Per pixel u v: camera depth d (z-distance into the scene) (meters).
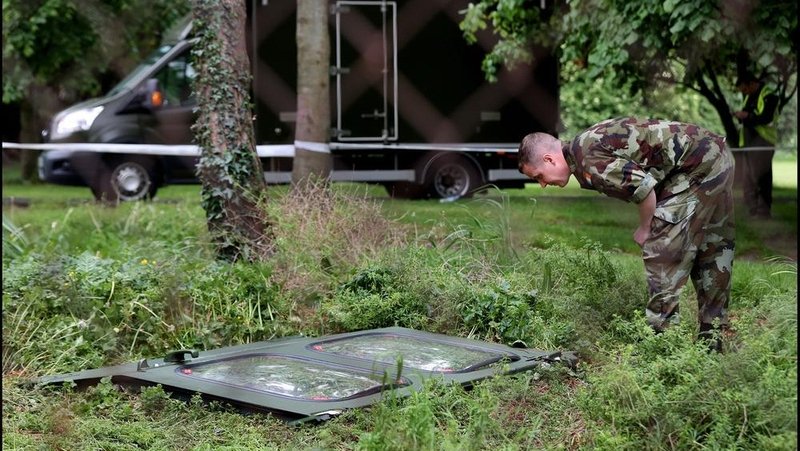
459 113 14.70
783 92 12.37
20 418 4.61
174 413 4.64
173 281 6.46
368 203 8.11
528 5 12.35
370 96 14.38
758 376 4.08
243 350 5.68
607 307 5.98
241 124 8.02
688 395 3.98
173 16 18.52
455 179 14.91
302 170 10.44
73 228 10.18
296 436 4.27
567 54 11.88
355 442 4.20
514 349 5.62
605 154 5.04
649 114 15.03
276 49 13.67
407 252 7.36
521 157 5.26
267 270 6.87
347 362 5.37
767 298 5.54
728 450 3.69
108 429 4.39
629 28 10.53
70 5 17.12
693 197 5.09
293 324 6.49
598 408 4.13
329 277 7.14
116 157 14.62
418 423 3.95
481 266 7.23
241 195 7.92
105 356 5.84
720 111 13.43
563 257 6.78
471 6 12.62
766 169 12.50
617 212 12.74
